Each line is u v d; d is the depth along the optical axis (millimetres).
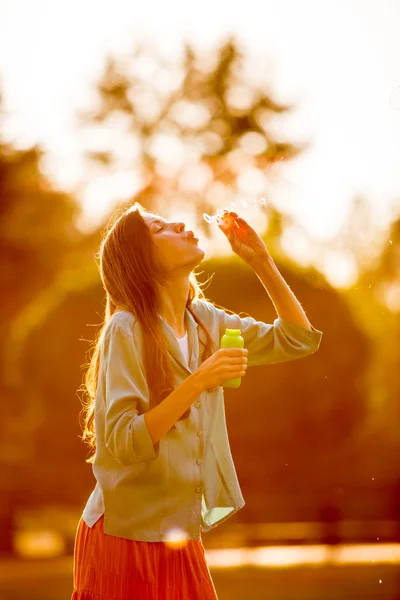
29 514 16938
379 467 16750
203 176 26469
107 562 4254
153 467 4203
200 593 4266
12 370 17078
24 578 12867
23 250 24734
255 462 16047
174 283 4438
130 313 4344
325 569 12906
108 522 4270
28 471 16750
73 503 16859
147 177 26500
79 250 25578
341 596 10500
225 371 3979
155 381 4219
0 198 24969
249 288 15711
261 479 16156
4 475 16859
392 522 16875
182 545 4262
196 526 4273
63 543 16922
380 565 13172
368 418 16641
